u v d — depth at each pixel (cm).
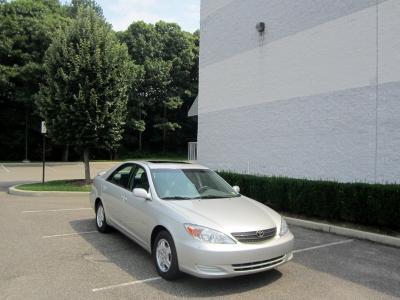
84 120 1492
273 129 1248
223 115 1505
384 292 485
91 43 1533
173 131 4781
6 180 1912
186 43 4616
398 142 877
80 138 1509
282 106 1213
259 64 1319
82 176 2177
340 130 1016
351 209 838
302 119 1137
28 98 3138
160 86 4334
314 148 1094
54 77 1518
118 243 684
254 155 1330
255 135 1329
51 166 2958
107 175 773
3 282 488
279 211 1021
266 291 478
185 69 4622
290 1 1195
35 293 455
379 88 920
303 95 1135
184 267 475
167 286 485
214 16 1584
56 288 471
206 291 471
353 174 978
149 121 4725
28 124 3503
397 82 881
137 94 4228
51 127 1534
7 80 3073
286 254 511
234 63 1447
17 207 1058
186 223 487
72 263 569
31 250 634
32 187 1441
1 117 3503
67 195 1323
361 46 968
